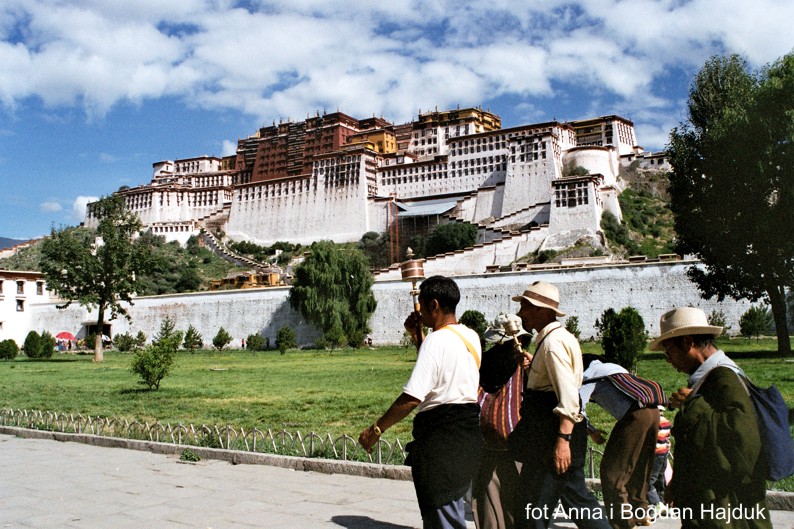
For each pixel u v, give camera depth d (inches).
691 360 241.0
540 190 4904.0
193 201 6815.9
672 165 1748.3
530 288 282.4
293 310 2945.4
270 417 764.0
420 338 303.1
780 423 217.8
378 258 5073.8
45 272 2298.2
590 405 770.8
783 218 1425.9
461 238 4601.4
